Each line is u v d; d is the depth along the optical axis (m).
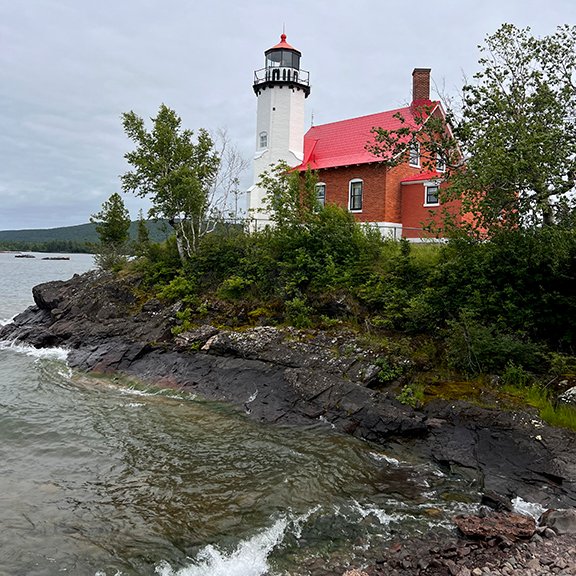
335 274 18.00
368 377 13.35
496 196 13.34
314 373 13.79
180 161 24.58
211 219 25.39
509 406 11.22
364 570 6.98
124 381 16.59
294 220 20.42
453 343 13.48
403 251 17.12
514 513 8.49
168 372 16.52
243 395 14.30
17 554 7.28
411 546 7.54
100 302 23.50
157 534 7.84
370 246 18.97
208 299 20.38
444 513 8.54
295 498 8.98
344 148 30.08
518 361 12.62
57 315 24.91
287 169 22.33
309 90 32.53
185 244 25.31
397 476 9.94
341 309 16.91
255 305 18.95
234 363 15.73
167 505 8.69
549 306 13.27
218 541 7.68
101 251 31.89
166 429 12.31
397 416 11.57
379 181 26.31
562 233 12.66
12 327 25.61
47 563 7.10
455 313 14.71
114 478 9.69
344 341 15.22
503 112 14.38
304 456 10.71
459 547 7.43
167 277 23.69
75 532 7.85
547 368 12.47
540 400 11.21
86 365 18.11
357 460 10.55
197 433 12.05
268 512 8.50
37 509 8.51
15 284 56.59
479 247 15.05
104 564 7.11
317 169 28.77
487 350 12.83
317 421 12.52
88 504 8.70
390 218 26.25
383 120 29.86
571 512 8.10
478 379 12.68
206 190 25.08
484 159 12.81
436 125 15.83
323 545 7.63
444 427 11.29
